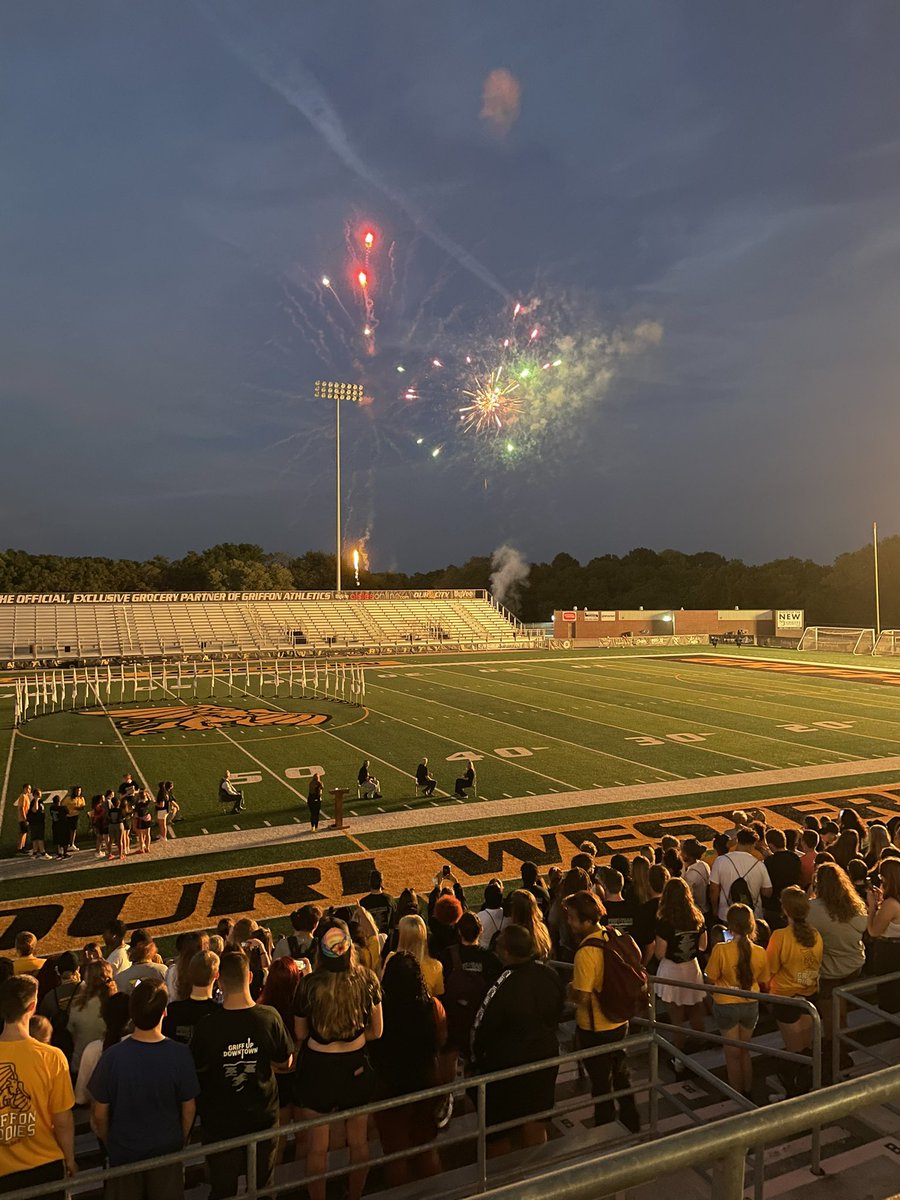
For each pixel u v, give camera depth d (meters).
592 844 21.98
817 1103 2.28
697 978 8.52
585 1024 6.38
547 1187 1.96
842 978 8.14
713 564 147.50
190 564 125.06
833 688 51.00
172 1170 5.01
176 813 23.70
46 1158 4.85
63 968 10.26
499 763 30.97
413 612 90.75
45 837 23.59
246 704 45.53
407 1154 4.91
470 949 8.16
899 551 107.00
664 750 32.94
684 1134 2.14
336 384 77.50
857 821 14.66
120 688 53.09
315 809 23.48
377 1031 5.80
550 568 153.38
